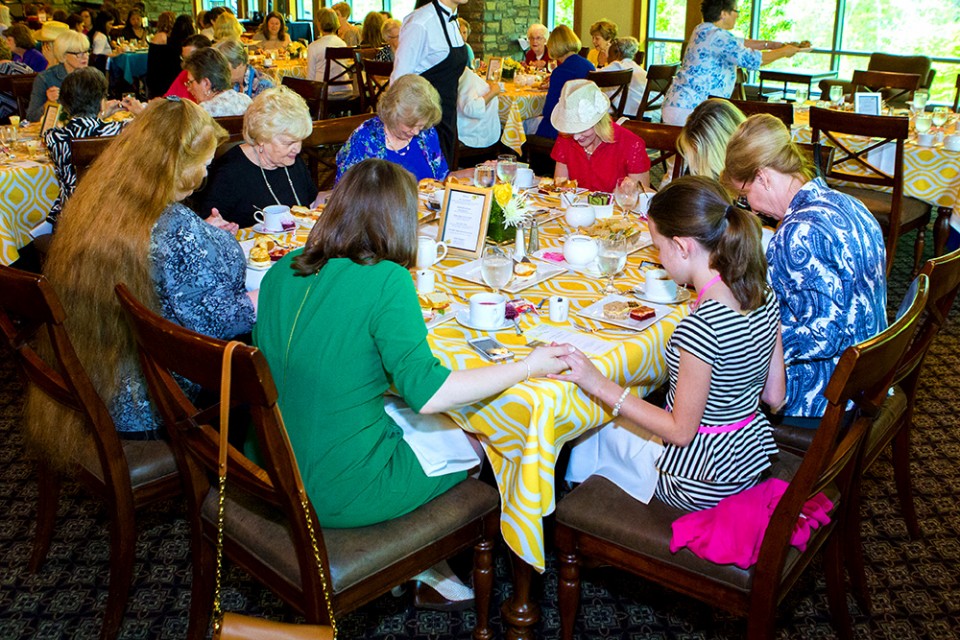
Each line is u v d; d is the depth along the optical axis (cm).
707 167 242
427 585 202
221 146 291
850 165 407
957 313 379
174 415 159
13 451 274
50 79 492
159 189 180
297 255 162
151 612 202
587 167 326
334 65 696
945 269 169
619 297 197
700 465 162
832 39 784
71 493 251
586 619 201
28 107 514
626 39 619
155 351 147
